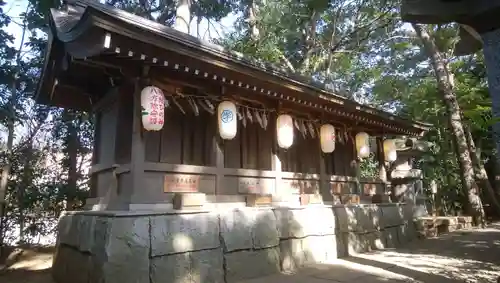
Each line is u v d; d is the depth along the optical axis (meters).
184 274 4.60
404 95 15.46
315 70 15.04
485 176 12.73
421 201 12.43
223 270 5.06
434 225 10.33
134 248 4.24
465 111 12.33
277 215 6.11
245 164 6.68
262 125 6.66
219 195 5.77
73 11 5.76
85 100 7.29
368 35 14.05
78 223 5.32
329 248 6.89
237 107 6.36
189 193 5.29
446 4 2.94
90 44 4.17
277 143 6.97
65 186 10.08
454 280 5.02
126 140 5.47
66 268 5.42
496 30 2.80
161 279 4.37
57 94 6.96
